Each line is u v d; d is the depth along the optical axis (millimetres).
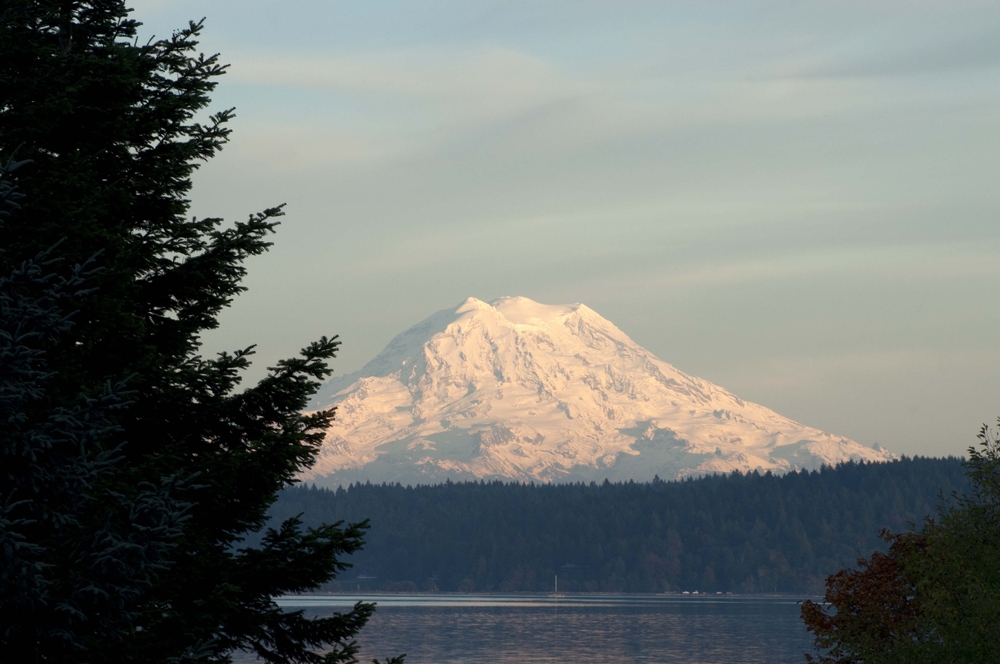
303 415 66875
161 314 67875
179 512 46062
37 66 61531
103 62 61812
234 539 66312
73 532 46156
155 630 55812
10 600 42844
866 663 98438
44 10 62531
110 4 67250
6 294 45719
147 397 64312
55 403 50781
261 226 68062
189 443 66188
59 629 44031
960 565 93312
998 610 87312
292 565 64062
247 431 66625
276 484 64500
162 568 46406
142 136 66375
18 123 59438
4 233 54188
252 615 63656
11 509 42594
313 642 66250
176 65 68062
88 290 46906
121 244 58094
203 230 67875
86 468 45094
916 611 103250
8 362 43500
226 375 66125
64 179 58812
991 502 99000
